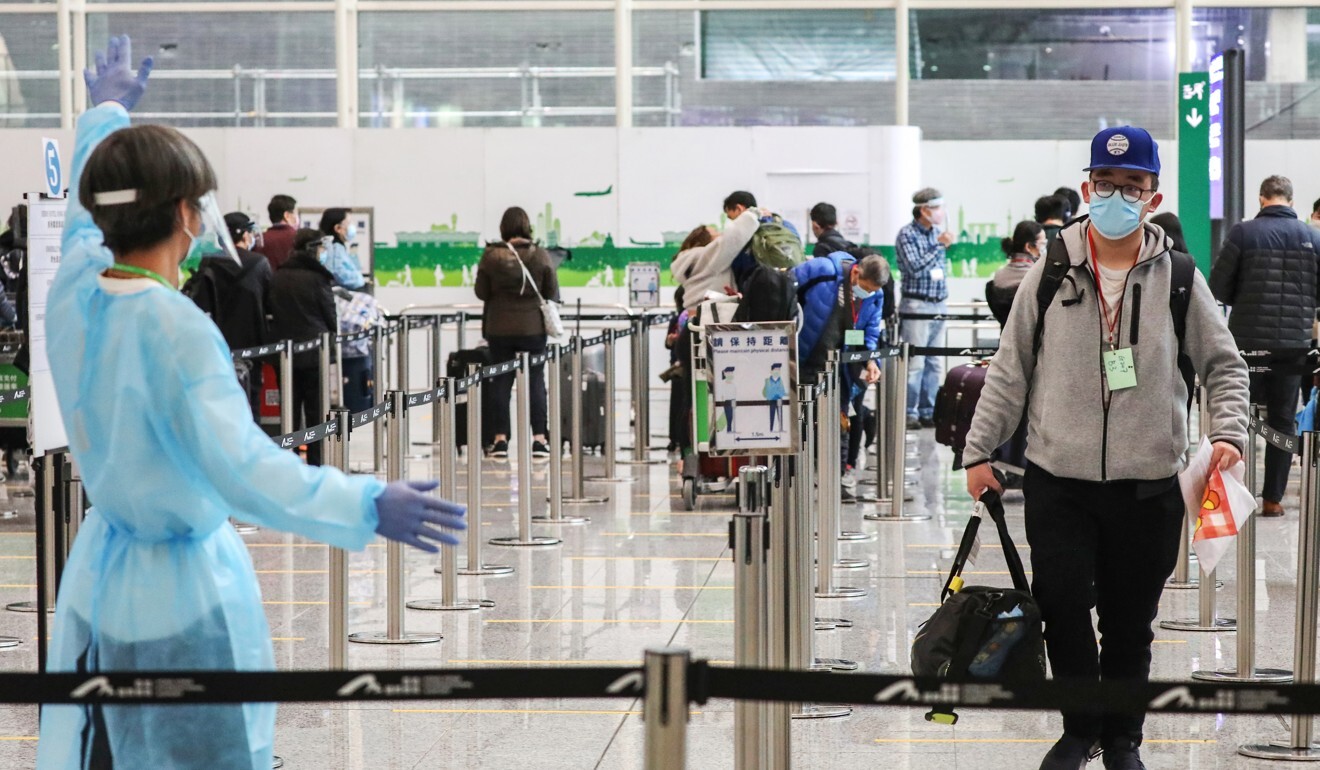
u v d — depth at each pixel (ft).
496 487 60.34
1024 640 22.93
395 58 97.09
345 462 32.01
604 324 90.43
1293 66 95.30
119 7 96.37
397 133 90.02
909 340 78.69
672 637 35.14
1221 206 67.67
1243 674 30.96
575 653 33.78
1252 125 95.61
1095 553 24.09
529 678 15.03
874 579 42.01
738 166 89.51
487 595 40.22
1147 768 26.08
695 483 54.34
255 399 61.41
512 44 96.84
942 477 62.13
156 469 15.03
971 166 91.56
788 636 24.02
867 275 52.31
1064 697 15.17
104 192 15.37
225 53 96.73
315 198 90.17
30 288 26.43
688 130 89.76
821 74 96.84
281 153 89.92
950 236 77.97
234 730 15.34
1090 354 23.73
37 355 26.43
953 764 26.43
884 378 55.47
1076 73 96.37
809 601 31.53
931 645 23.09
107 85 18.34
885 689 15.15
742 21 96.73
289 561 45.73
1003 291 49.29
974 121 96.84
